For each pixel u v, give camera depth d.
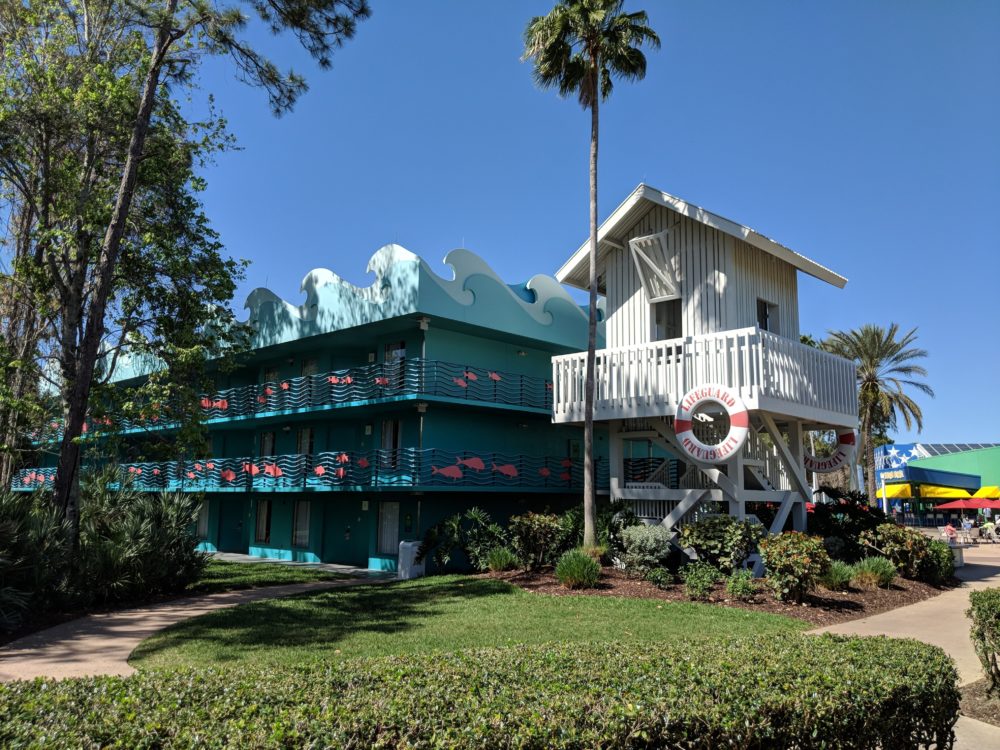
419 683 4.20
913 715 4.59
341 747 3.26
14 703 3.84
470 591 14.73
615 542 16.41
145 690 4.09
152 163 17.88
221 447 29.67
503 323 23.09
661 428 16.88
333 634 10.71
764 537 14.58
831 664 4.77
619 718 3.58
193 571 16.19
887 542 16.97
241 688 4.08
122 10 17.77
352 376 22.81
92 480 18.92
